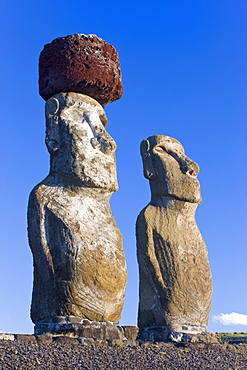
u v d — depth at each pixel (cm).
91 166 1490
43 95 1609
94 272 1433
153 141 1788
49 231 1452
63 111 1528
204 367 1319
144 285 1692
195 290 1689
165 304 1659
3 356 1137
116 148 1537
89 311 1423
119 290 1470
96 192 1500
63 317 1404
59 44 1577
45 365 1141
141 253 1700
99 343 1341
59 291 1413
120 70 1666
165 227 1711
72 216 1459
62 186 1490
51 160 1523
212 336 1659
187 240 1725
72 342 1308
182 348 1486
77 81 1554
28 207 1484
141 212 1739
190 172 1759
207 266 1738
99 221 1487
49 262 1434
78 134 1501
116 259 1477
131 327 1475
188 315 1667
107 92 1608
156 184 1756
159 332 1650
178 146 1808
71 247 1427
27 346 1220
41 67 1612
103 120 1577
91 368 1177
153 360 1306
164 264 1681
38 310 1436
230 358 1449
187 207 1747
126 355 1302
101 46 1597
